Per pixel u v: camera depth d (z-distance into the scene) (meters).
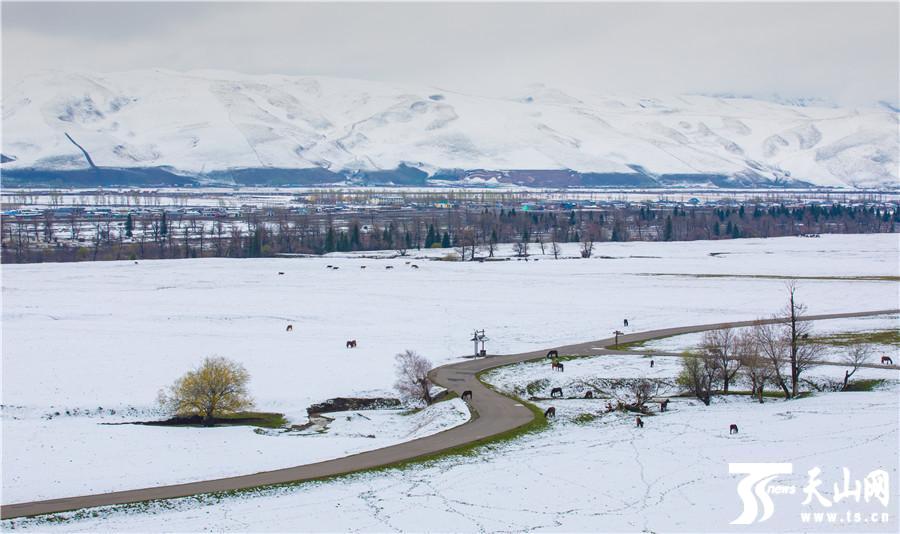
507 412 94.88
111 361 113.19
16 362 111.62
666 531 61.31
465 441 83.69
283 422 94.25
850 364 113.75
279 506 67.06
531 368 115.62
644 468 74.69
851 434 81.12
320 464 77.19
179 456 79.50
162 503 67.44
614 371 113.31
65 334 131.50
